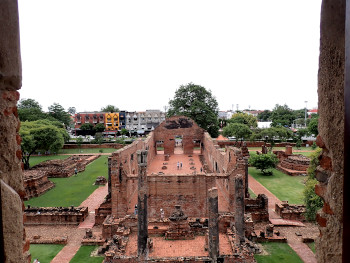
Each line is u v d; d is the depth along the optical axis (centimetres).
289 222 2864
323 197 467
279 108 12650
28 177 3803
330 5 435
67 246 2403
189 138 5191
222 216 2442
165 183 2677
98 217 2900
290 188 4059
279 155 5872
